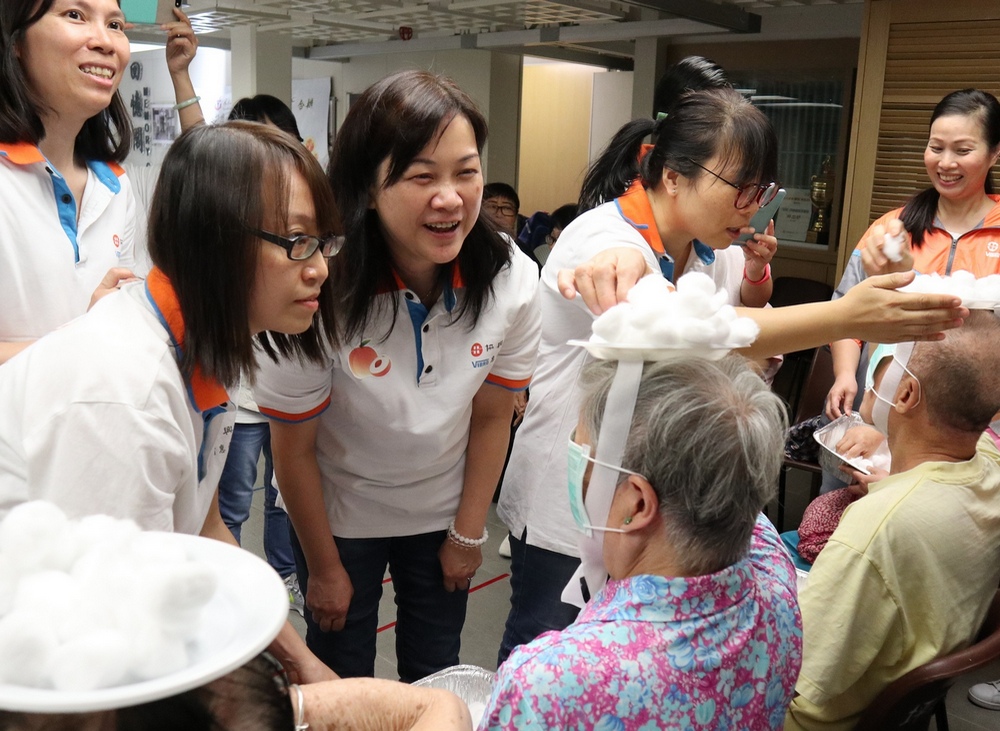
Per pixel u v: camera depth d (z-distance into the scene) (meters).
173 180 1.09
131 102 7.63
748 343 1.00
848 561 1.40
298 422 1.59
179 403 1.11
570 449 1.04
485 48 6.54
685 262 1.92
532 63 8.29
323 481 1.74
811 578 1.44
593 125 8.08
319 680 1.33
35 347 1.08
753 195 1.60
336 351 1.53
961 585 1.44
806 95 6.16
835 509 2.04
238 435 2.76
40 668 0.55
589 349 0.99
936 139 2.79
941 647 1.43
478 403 1.78
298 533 1.72
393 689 0.89
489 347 1.65
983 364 1.41
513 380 1.75
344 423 1.66
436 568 1.85
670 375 0.95
